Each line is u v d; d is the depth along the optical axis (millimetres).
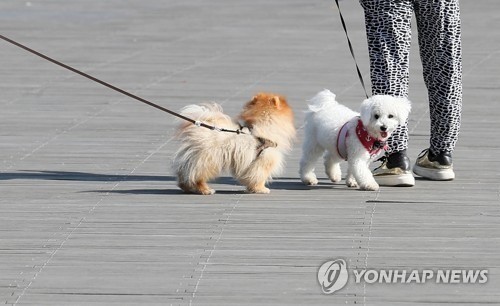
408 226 10500
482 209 11172
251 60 23203
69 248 9836
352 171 12109
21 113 17188
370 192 12039
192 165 11812
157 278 8953
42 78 20812
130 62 22969
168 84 20047
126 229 10469
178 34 27922
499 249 9695
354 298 8461
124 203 11555
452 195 11836
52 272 9133
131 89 19531
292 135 12188
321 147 12398
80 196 11891
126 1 36844
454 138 12586
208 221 10758
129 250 9758
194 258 9492
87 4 35688
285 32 28203
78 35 27594
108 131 15750
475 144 14617
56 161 13805
